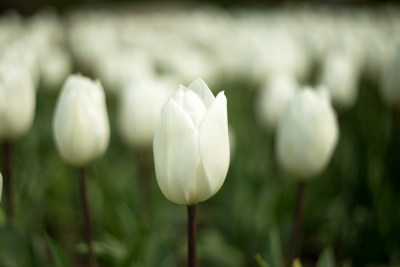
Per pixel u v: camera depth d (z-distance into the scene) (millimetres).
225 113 694
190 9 4746
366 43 1581
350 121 1338
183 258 1022
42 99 1406
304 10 3135
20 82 813
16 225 833
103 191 938
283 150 804
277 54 1168
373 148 1052
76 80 783
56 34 2236
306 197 1002
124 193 957
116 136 1312
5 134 825
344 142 1168
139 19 3256
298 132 792
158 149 695
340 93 1006
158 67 1687
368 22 2432
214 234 989
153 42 1736
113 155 1235
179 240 1012
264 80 1184
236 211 985
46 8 4801
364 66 1620
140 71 1021
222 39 1899
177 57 1319
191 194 699
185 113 688
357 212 1008
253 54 1188
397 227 944
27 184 942
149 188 981
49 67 1265
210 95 709
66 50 2045
